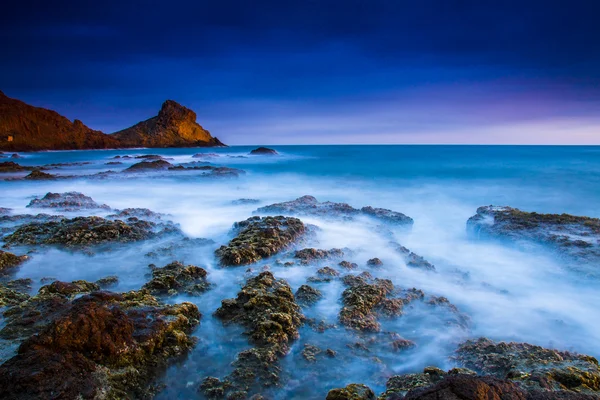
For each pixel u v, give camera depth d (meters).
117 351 4.83
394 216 14.62
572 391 4.04
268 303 6.80
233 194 22.27
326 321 6.71
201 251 10.56
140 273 8.88
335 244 11.59
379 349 6.02
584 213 18.02
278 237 10.68
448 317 7.19
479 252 11.55
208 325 6.47
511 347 5.75
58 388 3.97
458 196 21.77
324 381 5.18
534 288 8.83
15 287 7.74
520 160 42.41
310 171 35.19
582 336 6.85
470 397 3.52
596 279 8.54
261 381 5.00
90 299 6.02
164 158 57.91
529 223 12.15
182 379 5.09
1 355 4.65
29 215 13.70
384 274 9.34
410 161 42.97
